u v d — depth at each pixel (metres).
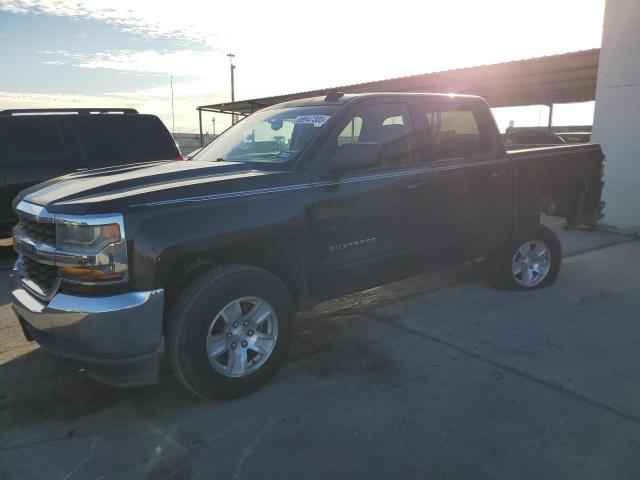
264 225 3.41
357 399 3.38
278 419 3.18
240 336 3.40
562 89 19.75
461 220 4.70
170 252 3.05
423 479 2.61
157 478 2.68
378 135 4.16
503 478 2.60
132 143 8.41
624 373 3.67
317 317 4.89
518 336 4.32
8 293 6.01
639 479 2.57
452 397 3.38
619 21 7.98
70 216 2.95
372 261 4.12
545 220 9.89
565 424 3.05
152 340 3.03
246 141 4.40
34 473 2.74
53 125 7.84
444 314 4.86
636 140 8.05
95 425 3.18
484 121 4.96
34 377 3.82
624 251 7.27
